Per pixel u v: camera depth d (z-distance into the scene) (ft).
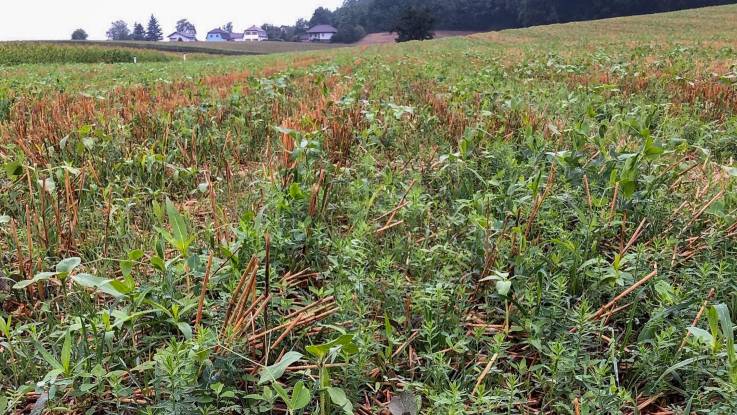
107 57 132.77
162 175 12.09
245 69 53.06
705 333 5.31
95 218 10.39
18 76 48.14
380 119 16.97
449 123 16.35
